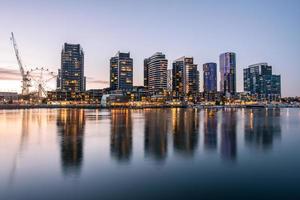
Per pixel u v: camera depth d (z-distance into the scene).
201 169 20.16
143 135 42.00
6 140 36.22
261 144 32.56
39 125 62.53
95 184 16.52
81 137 39.31
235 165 21.48
